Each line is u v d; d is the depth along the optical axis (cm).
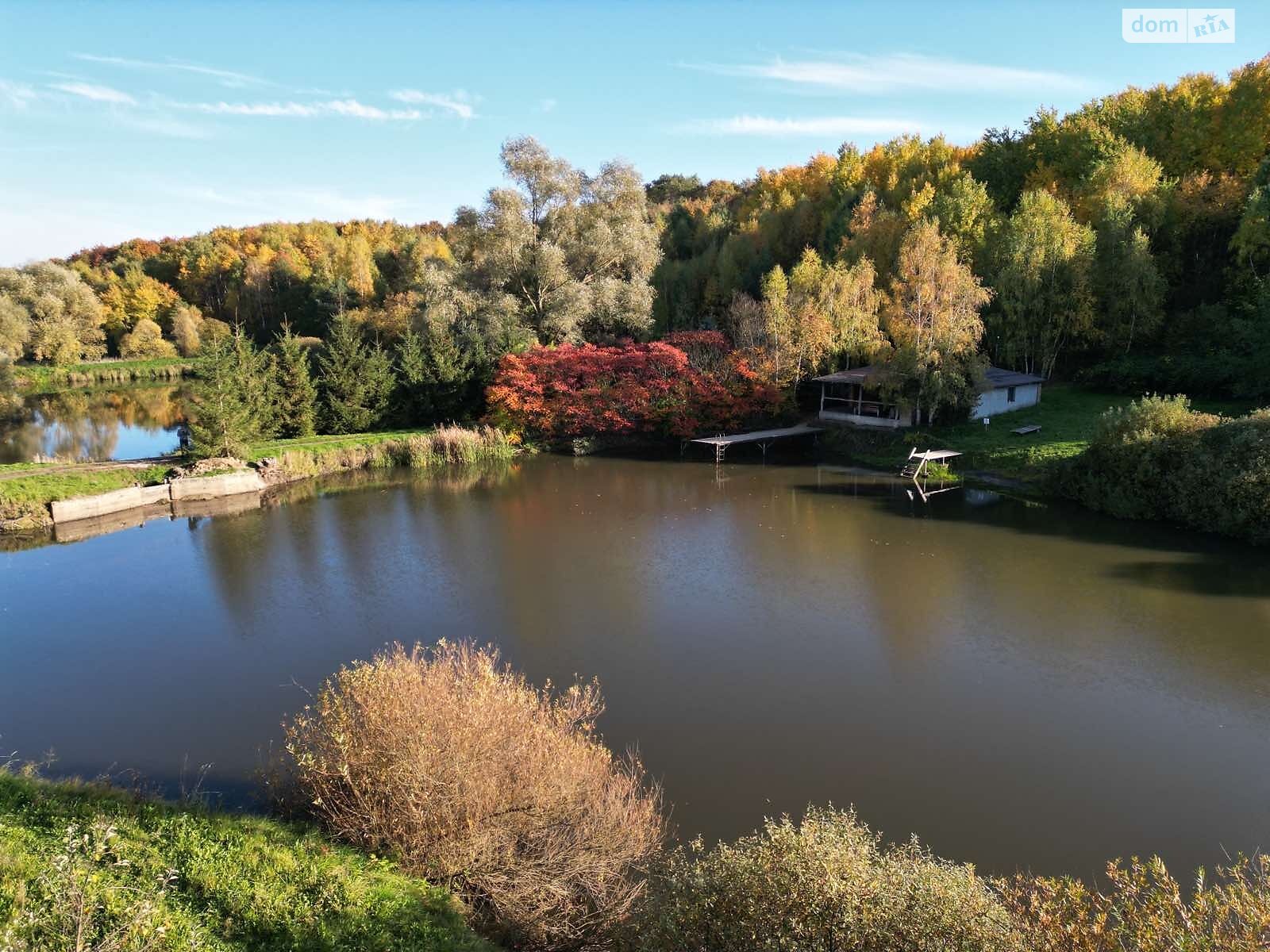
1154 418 3052
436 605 2234
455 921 883
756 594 2291
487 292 5381
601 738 1519
